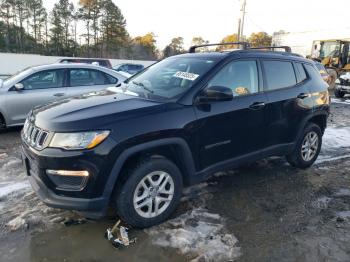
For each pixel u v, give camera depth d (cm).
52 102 372
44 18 6319
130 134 304
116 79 759
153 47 7612
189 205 387
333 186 457
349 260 299
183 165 352
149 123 317
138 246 308
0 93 652
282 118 448
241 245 314
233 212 375
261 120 418
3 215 353
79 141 291
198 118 350
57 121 302
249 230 340
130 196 314
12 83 670
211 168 376
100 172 295
